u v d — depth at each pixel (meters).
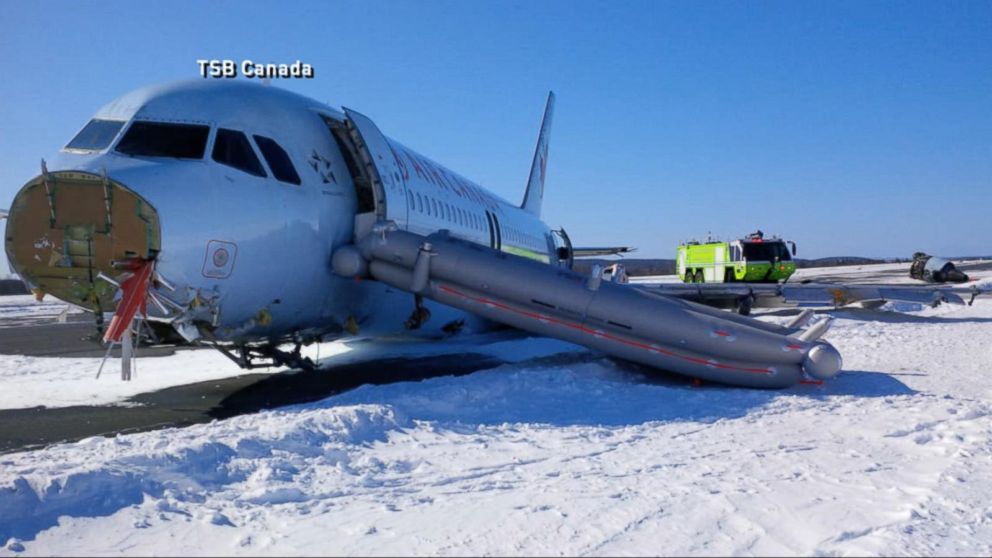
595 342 9.80
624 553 3.46
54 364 12.84
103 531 3.73
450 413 7.34
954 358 12.51
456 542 3.59
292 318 9.55
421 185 12.36
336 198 9.84
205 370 12.11
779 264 35.75
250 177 8.45
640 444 6.05
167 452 4.93
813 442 6.15
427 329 14.36
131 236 7.15
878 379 10.08
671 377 10.41
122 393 9.74
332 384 10.47
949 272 38.28
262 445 5.46
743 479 4.85
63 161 7.61
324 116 10.43
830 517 4.03
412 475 4.98
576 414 7.46
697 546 3.56
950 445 5.98
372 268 9.95
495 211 18.02
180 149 8.10
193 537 3.66
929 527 3.88
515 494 4.48
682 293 19.91
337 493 4.49
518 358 13.69
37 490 4.08
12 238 7.28
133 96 8.55
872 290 19.95
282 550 3.47
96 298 7.36
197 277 7.65
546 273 9.86
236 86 9.27
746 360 9.28
